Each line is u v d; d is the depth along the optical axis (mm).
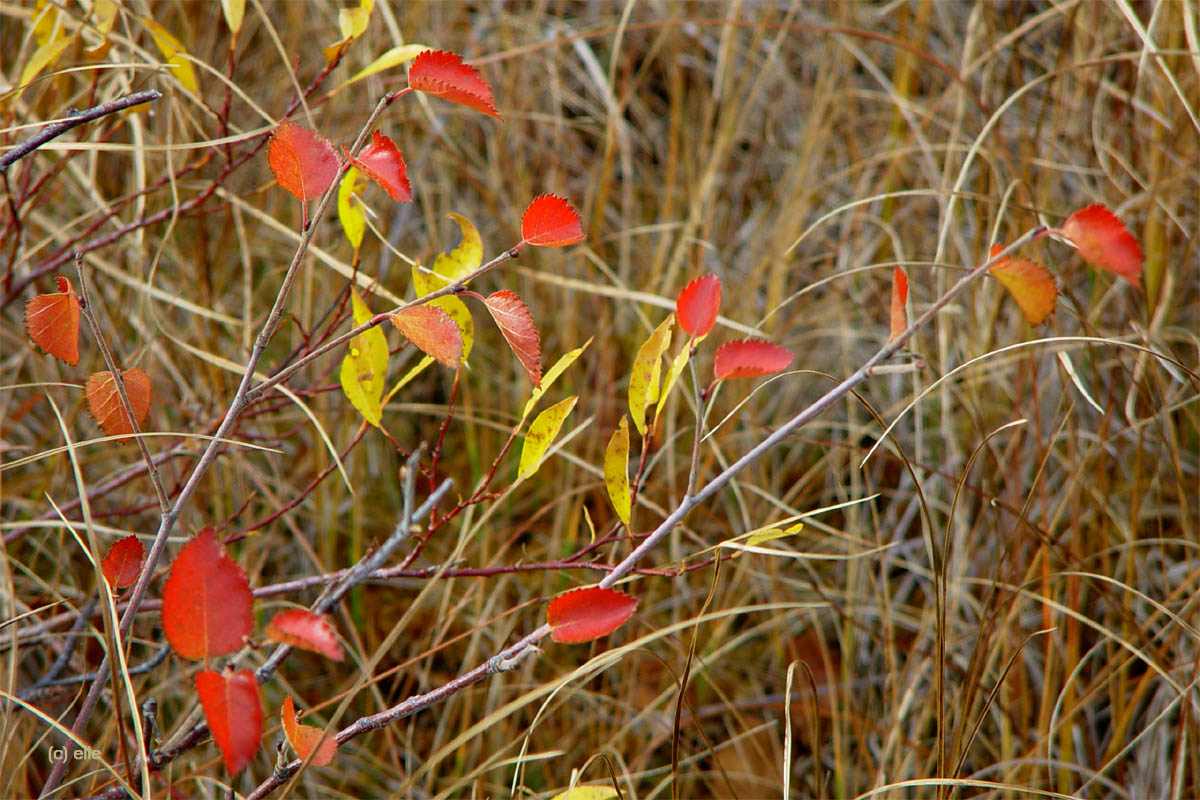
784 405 1469
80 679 988
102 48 1030
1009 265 871
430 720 1200
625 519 923
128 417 909
